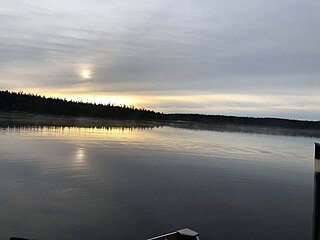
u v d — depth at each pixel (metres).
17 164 37.38
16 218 19.81
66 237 17.58
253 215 23.50
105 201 24.59
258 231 20.28
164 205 24.61
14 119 115.44
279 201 28.11
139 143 75.31
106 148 61.22
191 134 125.44
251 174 42.09
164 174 38.50
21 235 17.48
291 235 19.91
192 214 22.81
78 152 52.38
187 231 11.36
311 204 27.47
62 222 19.66
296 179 40.09
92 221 20.11
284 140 124.88
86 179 32.12
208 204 25.72
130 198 26.00
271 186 34.91
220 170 43.88
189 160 52.16
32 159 41.28
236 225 21.11
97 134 90.88
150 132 120.25
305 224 22.03
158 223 20.58
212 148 74.44
